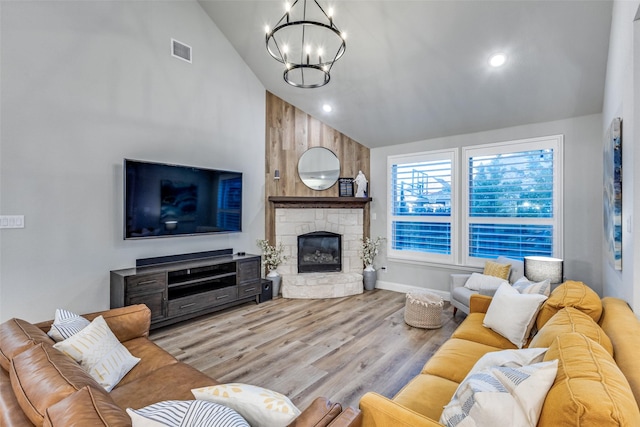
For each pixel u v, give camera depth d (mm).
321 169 5438
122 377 1747
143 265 3674
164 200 3723
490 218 4309
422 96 4113
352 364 2771
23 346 1410
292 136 5281
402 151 5184
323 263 5332
